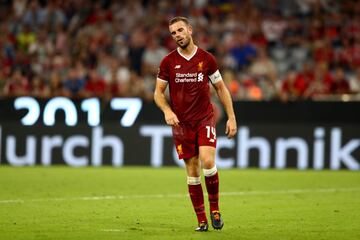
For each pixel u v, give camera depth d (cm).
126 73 6650
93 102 5681
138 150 5653
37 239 2434
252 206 3425
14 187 4188
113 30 7394
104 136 5669
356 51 7000
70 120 5691
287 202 3591
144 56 6838
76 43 7112
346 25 7388
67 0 7719
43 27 7475
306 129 5562
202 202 2652
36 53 7081
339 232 2630
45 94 6050
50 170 5306
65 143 5691
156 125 5638
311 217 3041
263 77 6544
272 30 7419
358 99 5725
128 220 2922
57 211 3181
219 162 5631
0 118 5725
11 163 5703
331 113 5534
